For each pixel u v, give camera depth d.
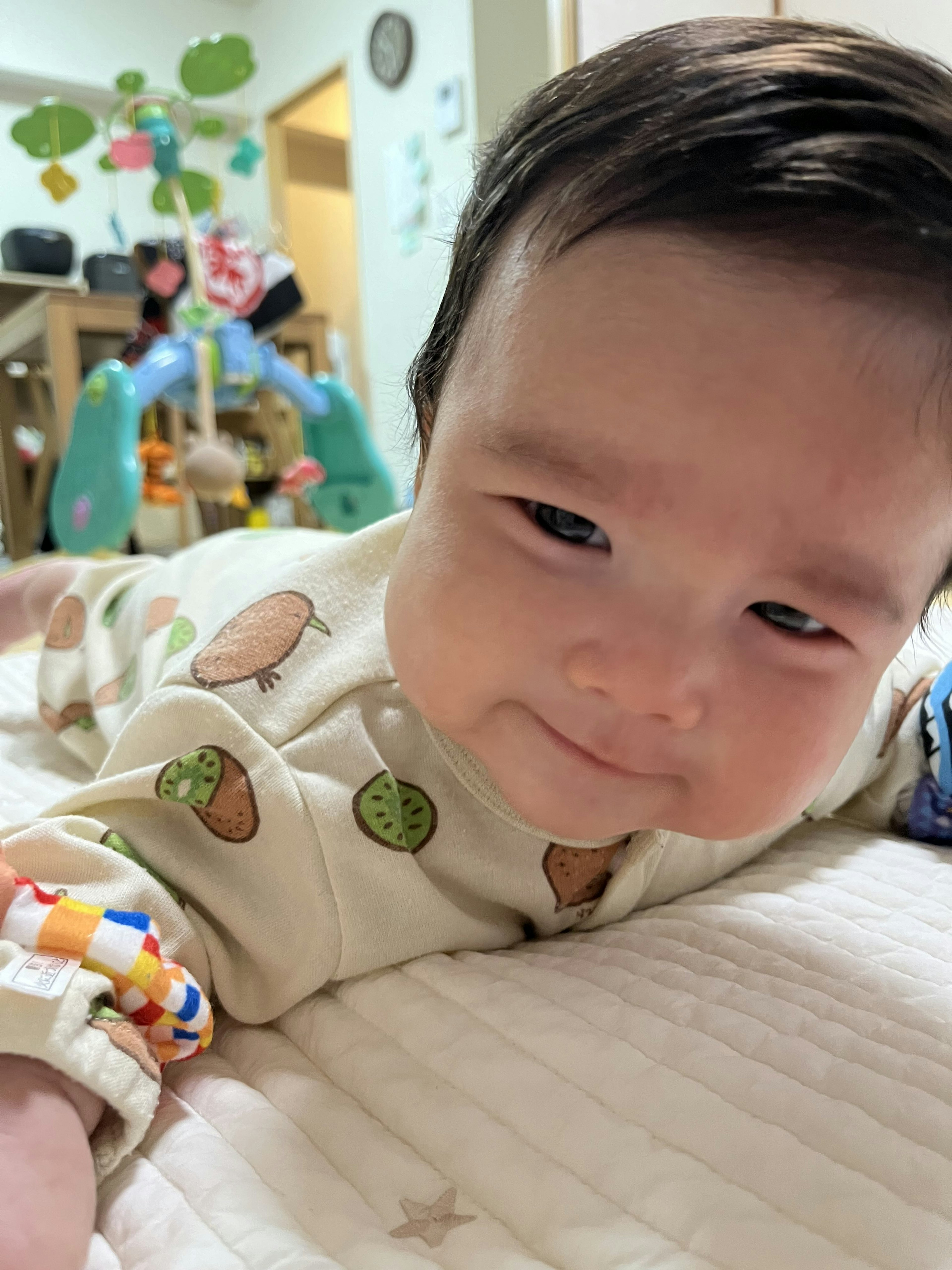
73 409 2.36
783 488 0.31
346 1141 0.37
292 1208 0.33
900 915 0.52
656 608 0.34
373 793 0.47
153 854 0.45
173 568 0.84
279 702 0.47
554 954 0.51
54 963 0.36
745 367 0.30
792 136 0.31
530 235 0.35
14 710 1.00
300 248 3.86
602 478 0.32
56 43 3.26
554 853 0.51
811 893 0.56
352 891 0.46
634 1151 0.35
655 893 0.57
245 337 1.82
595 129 0.34
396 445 0.68
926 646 0.80
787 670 0.36
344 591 0.54
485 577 0.37
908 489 0.32
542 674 0.37
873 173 0.30
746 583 0.33
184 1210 0.33
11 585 1.00
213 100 3.62
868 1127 0.35
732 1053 0.40
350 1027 0.44
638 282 0.31
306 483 2.04
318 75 3.37
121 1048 0.36
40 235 2.97
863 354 0.30
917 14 1.42
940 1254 0.29
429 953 0.49
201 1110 0.40
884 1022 0.42
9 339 2.69
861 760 0.64
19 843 0.43
